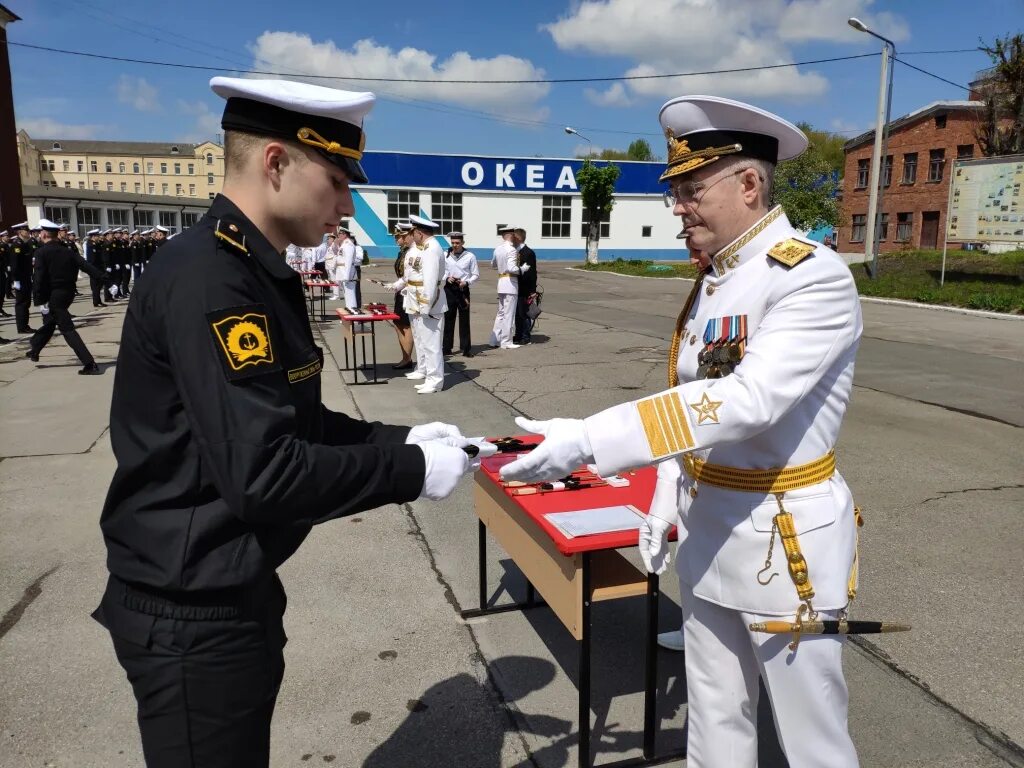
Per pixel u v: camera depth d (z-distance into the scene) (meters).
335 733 2.59
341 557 3.98
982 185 17.73
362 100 1.42
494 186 37.81
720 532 1.68
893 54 20.16
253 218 1.41
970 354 10.20
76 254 9.01
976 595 3.54
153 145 93.38
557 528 2.29
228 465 1.21
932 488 4.95
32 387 8.25
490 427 6.56
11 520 4.45
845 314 1.54
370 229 36.69
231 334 1.25
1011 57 21.19
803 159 28.47
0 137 23.55
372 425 1.78
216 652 1.37
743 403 1.46
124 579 1.38
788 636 1.62
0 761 2.45
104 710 2.72
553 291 21.38
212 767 1.40
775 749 2.53
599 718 2.67
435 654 3.08
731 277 1.69
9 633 3.23
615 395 7.79
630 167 39.62
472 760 2.46
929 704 2.73
